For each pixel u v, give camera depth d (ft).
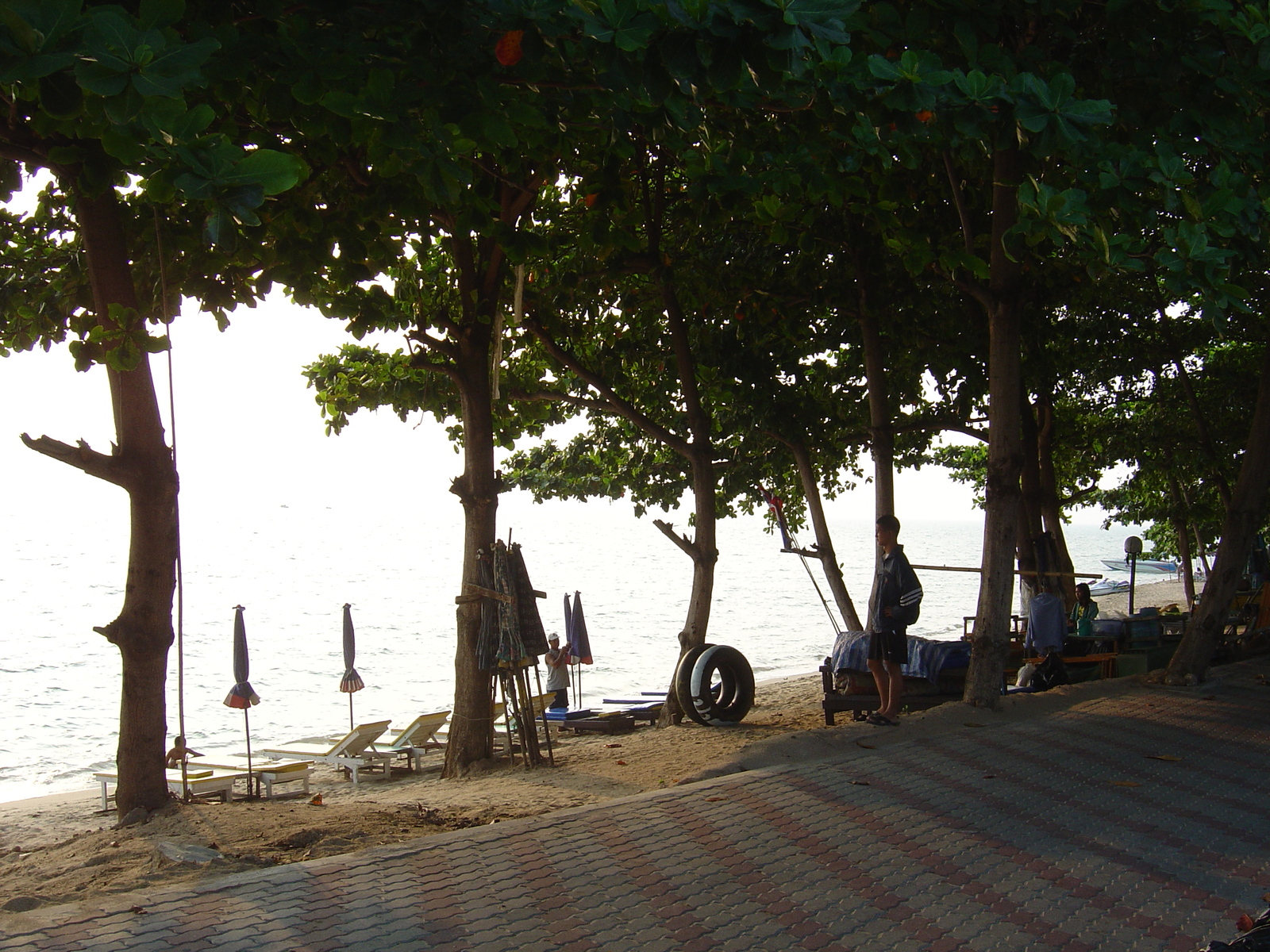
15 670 107.04
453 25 18.85
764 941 16.63
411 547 445.37
